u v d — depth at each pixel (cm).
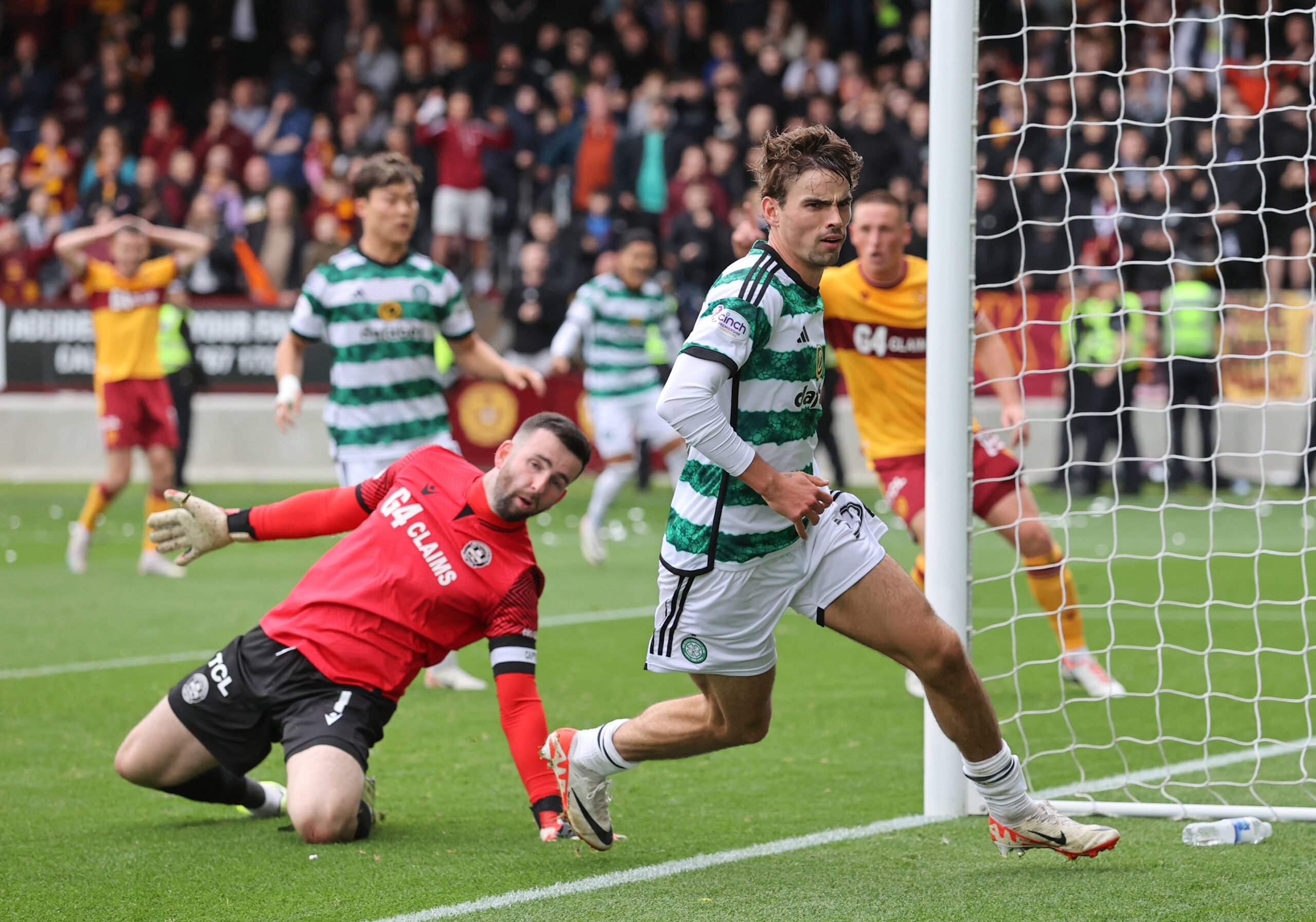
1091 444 2544
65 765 850
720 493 592
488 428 2775
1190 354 2498
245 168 3297
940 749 736
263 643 694
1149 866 634
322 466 2850
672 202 2930
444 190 2984
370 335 1076
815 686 1099
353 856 658
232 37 3634
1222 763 858
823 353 609
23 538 2138
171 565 1764
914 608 592
